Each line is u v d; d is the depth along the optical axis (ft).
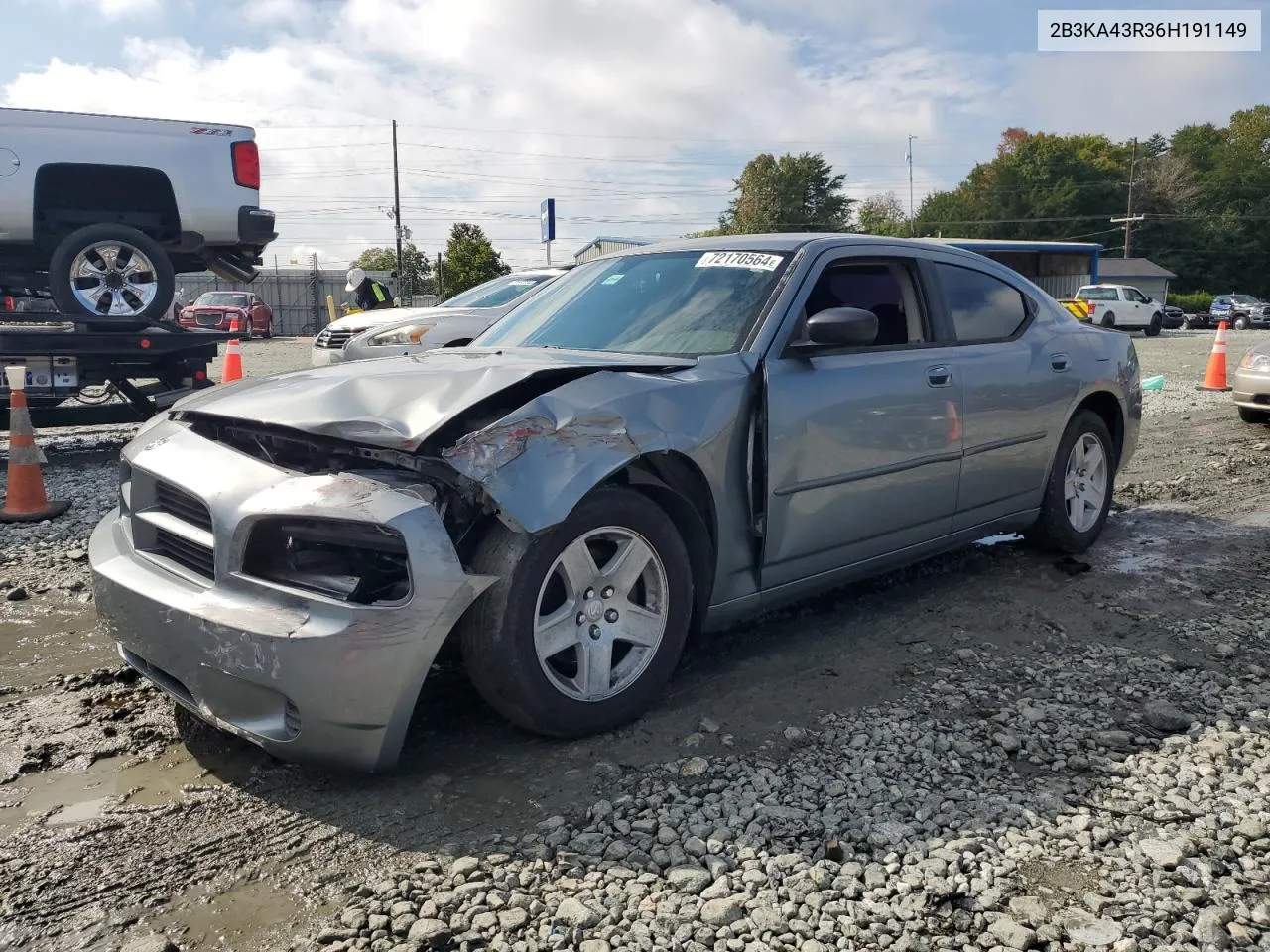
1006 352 14.39
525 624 8.99
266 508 8.48
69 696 10.98
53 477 23.54
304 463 9.53
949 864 7.74
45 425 25.73
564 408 9.28
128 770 9.29
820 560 11.81
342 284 128.16
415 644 8.31
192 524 9.37
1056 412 15.23
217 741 9.86
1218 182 270.67
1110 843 8.06
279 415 9.19
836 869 7.67
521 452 8.80
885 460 12.21
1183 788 8.92
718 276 12.43
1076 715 10.45
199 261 28.48
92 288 25.36
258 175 27.45
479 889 7.39
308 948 6.79
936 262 13.99
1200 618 13.52
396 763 8.82
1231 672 11.64
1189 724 10.25
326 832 8.23
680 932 6.92
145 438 10.38
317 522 8.61
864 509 12.10
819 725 10.20
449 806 8.61
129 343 25.17
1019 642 12.64
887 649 12.39
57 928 7.01
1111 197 264.93
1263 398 31.53
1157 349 82.58
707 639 12.71
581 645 9.61
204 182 26.50
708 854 7.86
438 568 8.37
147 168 25.84
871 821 8.34
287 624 8.20
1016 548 16.90
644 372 10.47
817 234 13.11
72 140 25.05
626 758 9.45
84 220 26.30
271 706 8.40
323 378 10.14
